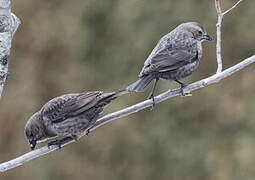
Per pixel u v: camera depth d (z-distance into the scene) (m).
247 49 19.28
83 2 20.38
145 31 19.50
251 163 18.30
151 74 9.09
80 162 19.59
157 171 19.22
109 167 19.55
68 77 20.12
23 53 20.39
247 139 18.48
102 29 20.11
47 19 20.47
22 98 19.97
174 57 9.25
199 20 19.28
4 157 19.83
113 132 19.48
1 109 19.88
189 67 9.38
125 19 19.80
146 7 19.58
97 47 20.09
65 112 8.77
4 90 19.98
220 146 18.80
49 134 8.93
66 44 20.30
